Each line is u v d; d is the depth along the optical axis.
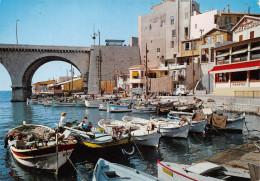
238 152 11.52
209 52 44.25
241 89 30.89
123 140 13.41
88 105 44.97
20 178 10.34
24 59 66.31
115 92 61.22
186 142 16.34
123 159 12.74
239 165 9.38
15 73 65.94
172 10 63.97
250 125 21.00
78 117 31.09
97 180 7.37
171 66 50.56
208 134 18.64
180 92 41.22
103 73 69.25
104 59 69.69
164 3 65.88
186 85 45.69
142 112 32.59
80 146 13.73
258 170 6.54
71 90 67.00
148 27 69.44
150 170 11.12
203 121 18.44
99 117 30.56
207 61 46.00
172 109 29.67
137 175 7.67
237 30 37.34
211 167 7.67
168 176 8.16
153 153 13.78
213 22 52.91
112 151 13.34
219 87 35.16
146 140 14.52
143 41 70.38
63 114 15.80
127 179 7.64
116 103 36.78
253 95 28.36
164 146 15.38
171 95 42.69
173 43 63.94
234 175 7.50
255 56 29.25
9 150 14.79
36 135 11.71
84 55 70.62
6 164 12.13
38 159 11.01
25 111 41.12
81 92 67.12
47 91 79.94
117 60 70.62
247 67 27.92
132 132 15.76
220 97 30.39
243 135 18.02
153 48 68.31
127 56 71.44
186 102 32.41
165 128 17.19
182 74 46.44
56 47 67.38
